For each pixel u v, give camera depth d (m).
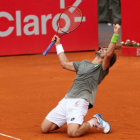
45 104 31.70
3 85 40.59
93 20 69.81
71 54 66.25
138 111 28.81
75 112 21.83
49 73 48.03
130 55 62.19
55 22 67.56
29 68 52.44
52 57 63.12
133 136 22.36
